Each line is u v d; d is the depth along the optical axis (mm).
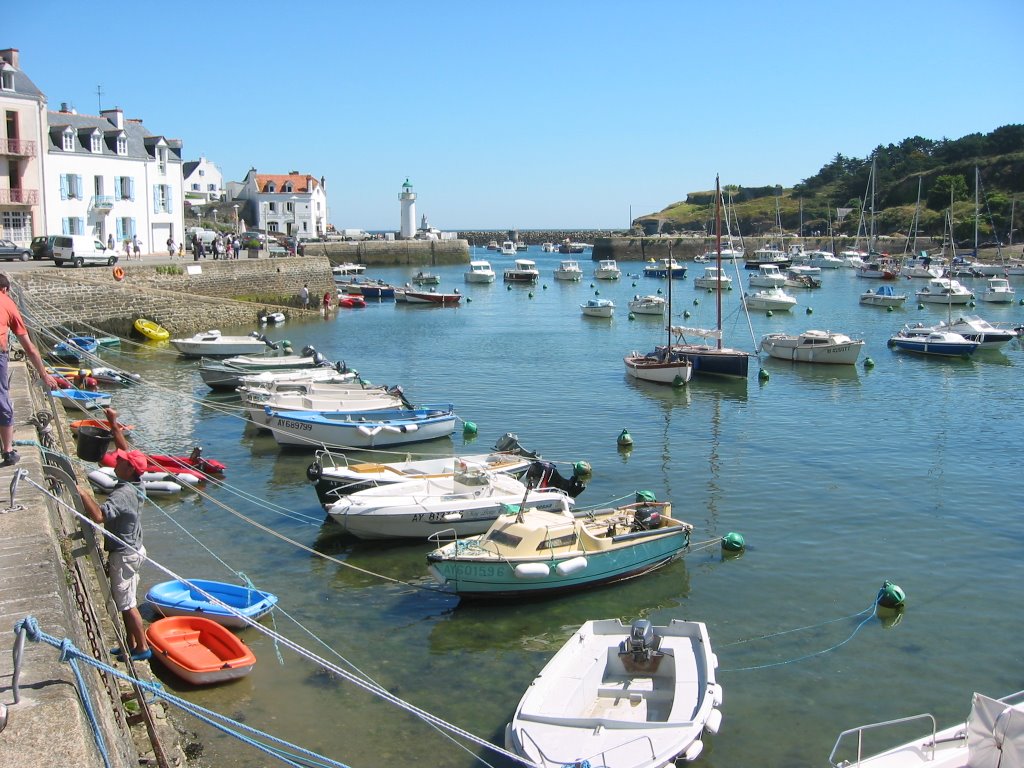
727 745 13477
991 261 127062
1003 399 40594
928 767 11312
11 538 9781
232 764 12711
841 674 15625
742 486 26531
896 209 166750
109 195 69125
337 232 160125
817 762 13062
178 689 14758
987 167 161000
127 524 10734
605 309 75625
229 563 20500
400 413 32781
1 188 60125
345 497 22125
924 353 54656
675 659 14094
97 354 47406
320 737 13578
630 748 11938
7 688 6543
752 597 18797
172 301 58031
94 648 10195
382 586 19422
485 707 14609
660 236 177500
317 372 39094
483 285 111812
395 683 15320
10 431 12672
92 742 6184
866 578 19734
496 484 22984
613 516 21094
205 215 133750
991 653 16375
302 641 16766
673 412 37594
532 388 43094
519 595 18500
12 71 60094
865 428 34500
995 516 23828
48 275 50031
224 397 39031
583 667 13953
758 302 79812
